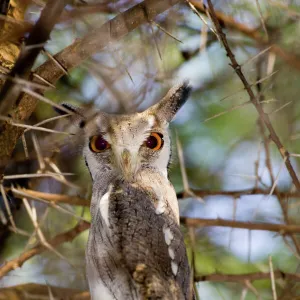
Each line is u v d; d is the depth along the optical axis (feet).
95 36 23.88
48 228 36.55
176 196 32.07
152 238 25.70
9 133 23.77
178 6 31.19
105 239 25.88
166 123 32.73
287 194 31.63
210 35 36.42
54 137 32.37
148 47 31.17
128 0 27.99
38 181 37.47
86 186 38.27
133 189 28.73
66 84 37.93
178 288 24.67
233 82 38.63
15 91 21.54
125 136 31.01
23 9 27.48
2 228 35.58
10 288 30.78
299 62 33.12
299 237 35.73
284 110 35.55
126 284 24.50
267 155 31.40
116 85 30.22
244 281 29.53
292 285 30.19
